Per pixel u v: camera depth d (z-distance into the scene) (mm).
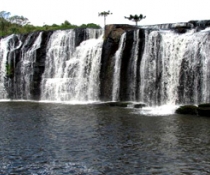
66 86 49219
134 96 43406
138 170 16391
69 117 30812
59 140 21922
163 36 41219
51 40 53750
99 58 47562
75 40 51844
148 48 42312
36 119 29859
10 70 54969
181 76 38969
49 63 52812
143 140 21797
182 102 38781
